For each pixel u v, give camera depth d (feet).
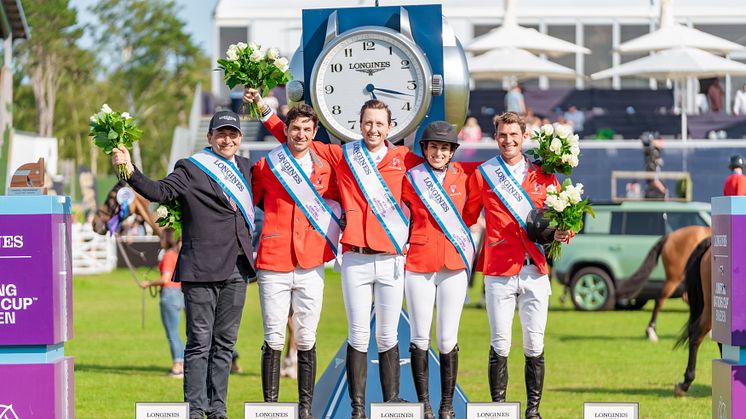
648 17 96.94
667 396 39.58
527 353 26.27
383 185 25.36
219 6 97.09
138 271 115.03
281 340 25.61
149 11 207.41
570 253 71.41
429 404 25.77
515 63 79.61
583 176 81.71
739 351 24.85
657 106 83.97
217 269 25.13
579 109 83.92
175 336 44.50
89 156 203.51
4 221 24.21
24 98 190.80
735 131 83.76
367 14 28.66
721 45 81.56
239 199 25.44
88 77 202.80
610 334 58.65
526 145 73.87
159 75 209.77
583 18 96.99
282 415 24.08
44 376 24.29
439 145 25.49
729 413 24.79
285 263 25.30
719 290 25.49
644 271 57.36
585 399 38.75
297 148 25.59
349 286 25.35
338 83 28.37
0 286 24.20
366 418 26.17
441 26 28.48
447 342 25.85
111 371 46.19
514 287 25.91
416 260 25.54
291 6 96.78
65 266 25.11
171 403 24.04
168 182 24.98
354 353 25.44
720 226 25.39
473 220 26.53
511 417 24.29
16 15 91.09
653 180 79.05
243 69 26.17
